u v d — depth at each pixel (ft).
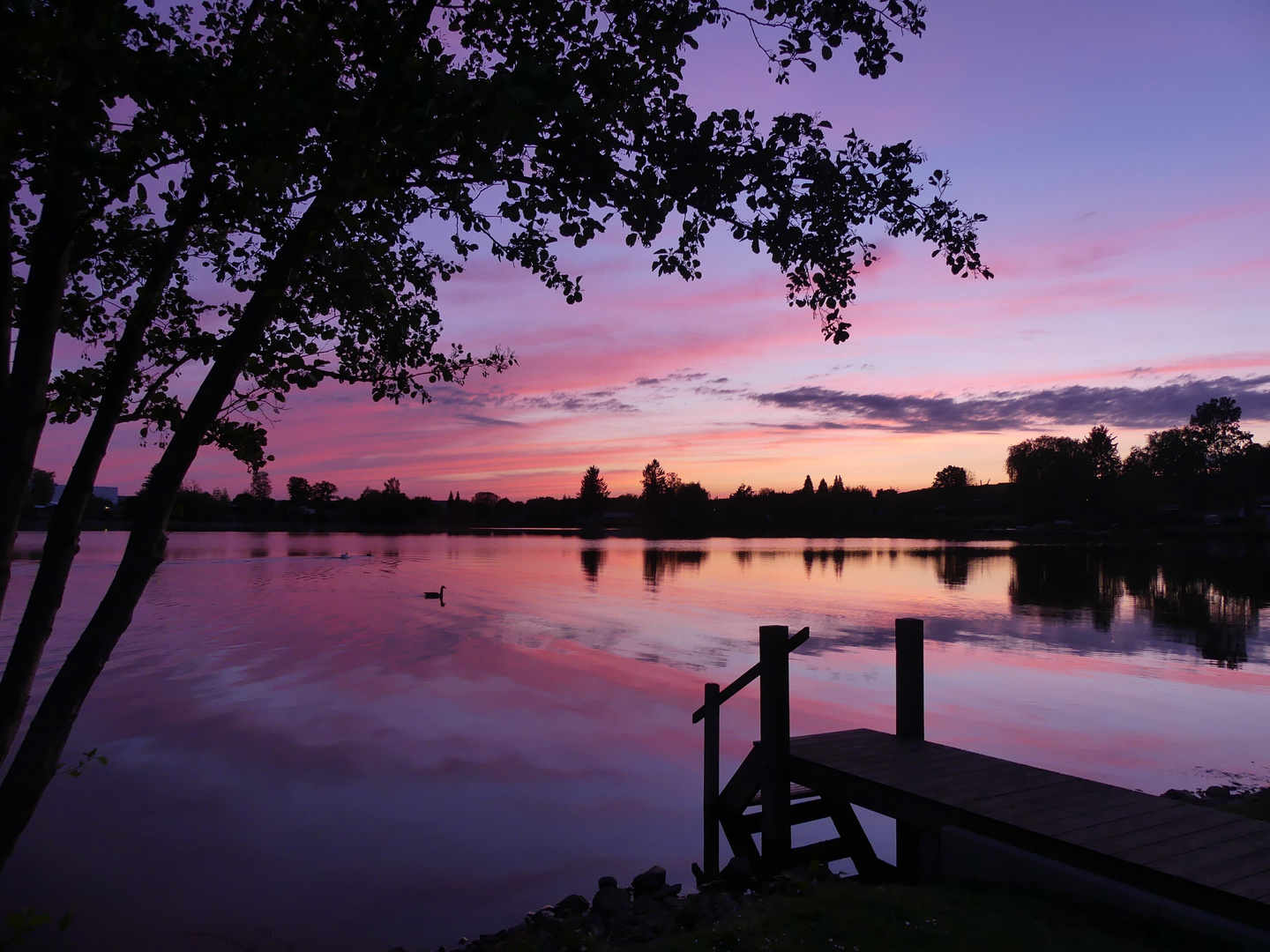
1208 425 438.81
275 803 33.58
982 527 491.31
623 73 17.06
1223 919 14.48
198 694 52.80
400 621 90.58
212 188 16.97
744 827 26.53
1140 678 57.77
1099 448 469.16
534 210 17.78
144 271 21.66
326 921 24.20
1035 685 55.26
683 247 20.33
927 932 15.99
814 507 586.45
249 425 20.10
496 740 42.57
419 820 31.99
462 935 23.32
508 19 18.17
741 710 48.88
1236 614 95.20
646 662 65.46
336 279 20.20
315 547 281.95
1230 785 33.88
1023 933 15.48
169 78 14.17
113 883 26.55
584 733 44.16
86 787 35.27
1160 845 16.84
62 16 12.64
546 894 25.95
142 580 14.90
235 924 23.97
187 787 35.42
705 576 158.40
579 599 114.93
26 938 22.91
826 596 118.83
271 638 76.95
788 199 18.92
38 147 13.82
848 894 18.48
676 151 18.21
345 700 51.42
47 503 274.98
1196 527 405.39
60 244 14.61
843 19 18.03
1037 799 19.94
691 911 21.90
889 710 48.67
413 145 14.71
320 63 14.92
